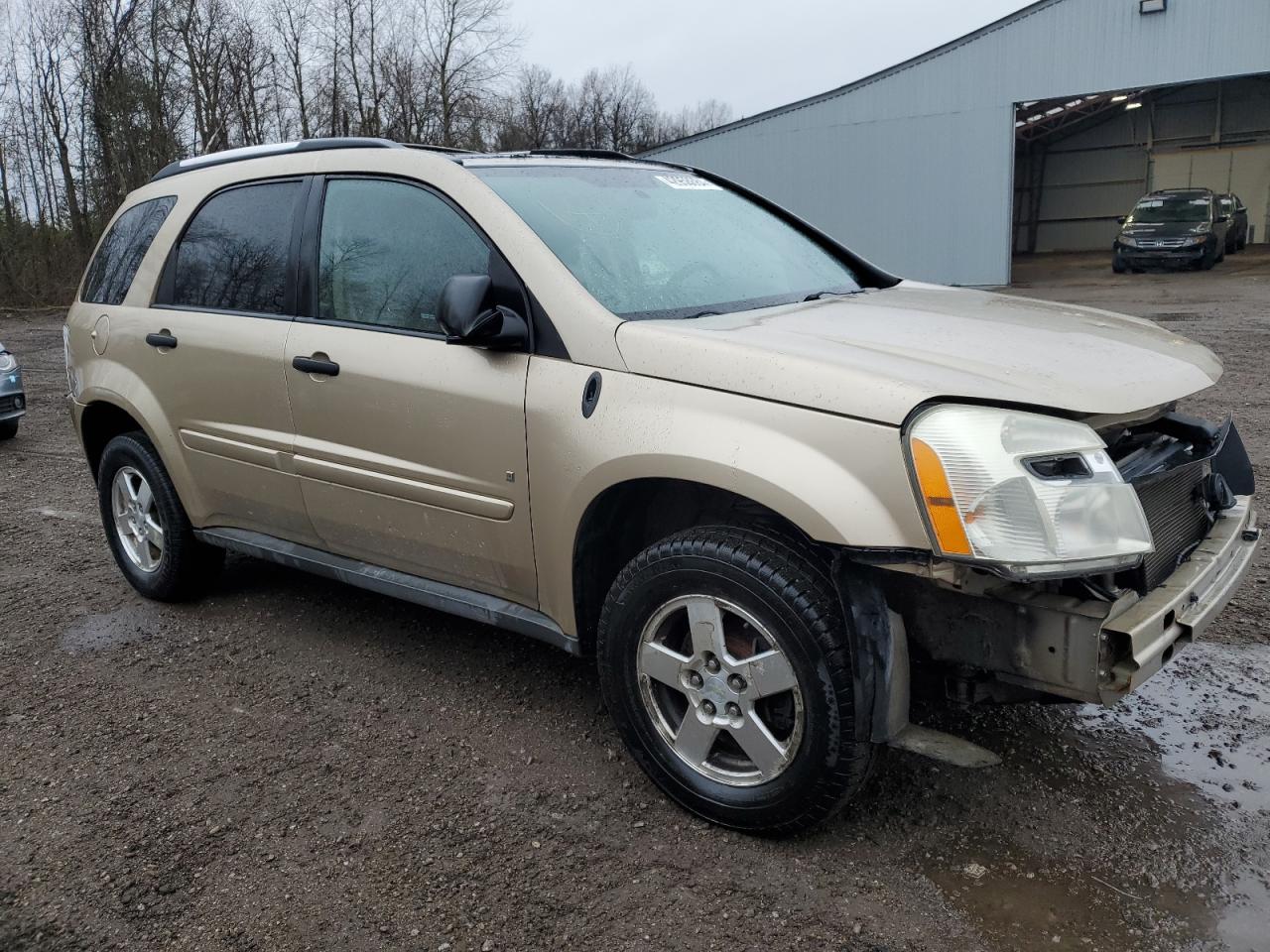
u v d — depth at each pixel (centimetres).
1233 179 3253
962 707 330
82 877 260
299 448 352
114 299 435
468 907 242
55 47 2683
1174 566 259
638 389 264
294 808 287
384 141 349
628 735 282
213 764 313
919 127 2431
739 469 240
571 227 311
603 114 6600
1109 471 223
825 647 236
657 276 312
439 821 278
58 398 1111
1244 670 350
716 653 256
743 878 249
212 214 399
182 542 429
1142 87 2173
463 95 4012
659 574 262
